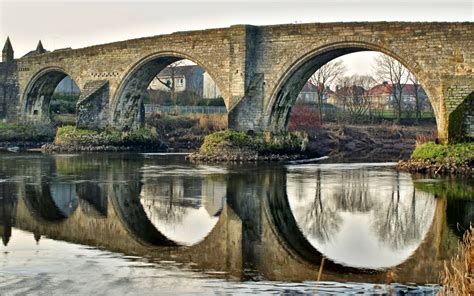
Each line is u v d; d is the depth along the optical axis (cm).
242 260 1842
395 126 7894
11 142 6638
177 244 2048
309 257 1895
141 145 6241
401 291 1514
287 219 2495
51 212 2588
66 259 1820
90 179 3638
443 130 4103
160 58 5750
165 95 9906
